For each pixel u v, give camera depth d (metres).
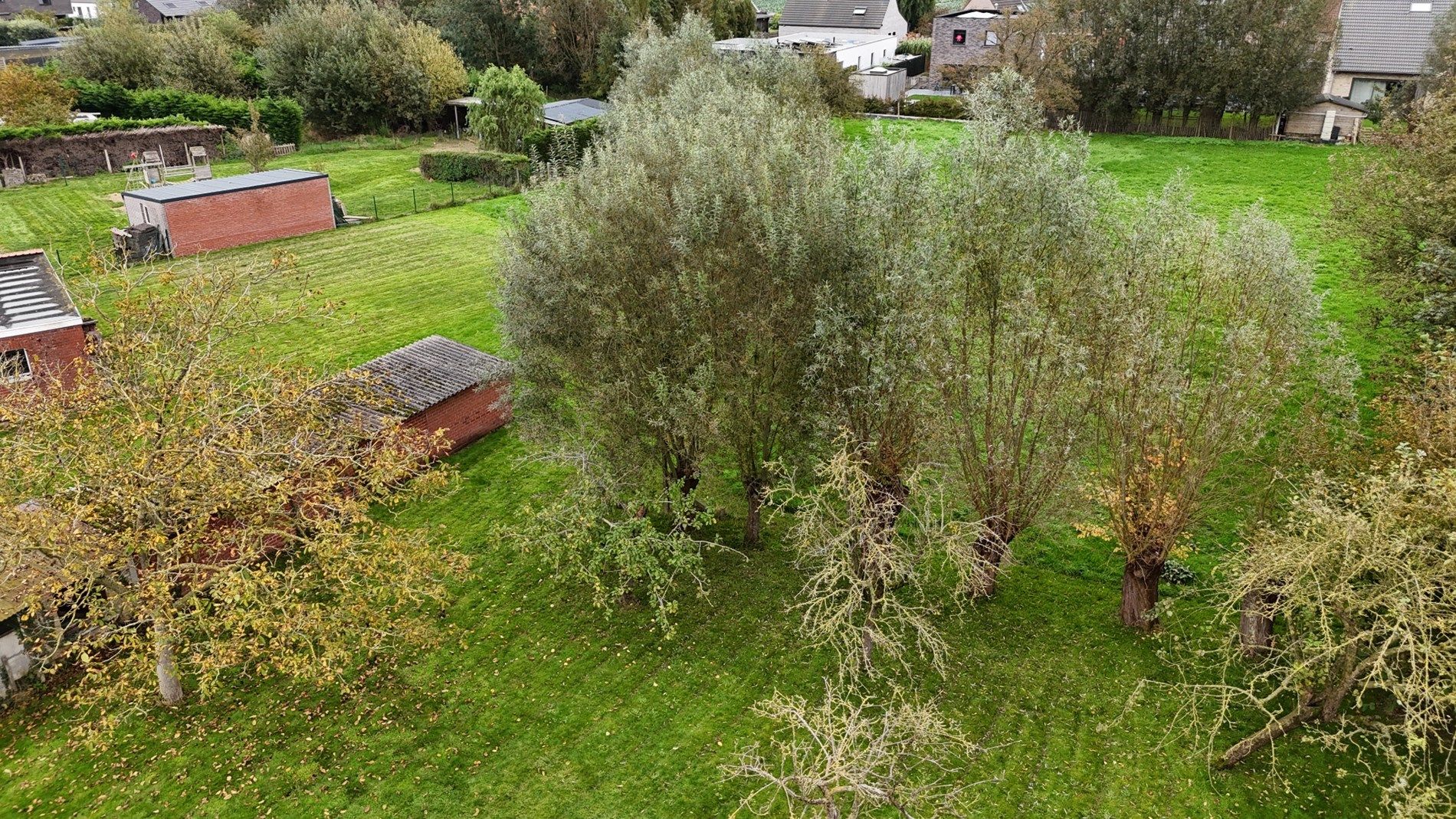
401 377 25.33
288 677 18.03
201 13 82.06
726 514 23.38
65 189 49.91
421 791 15.29
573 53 78.06
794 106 33.41
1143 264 17.02
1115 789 15.09
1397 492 12.93
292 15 65.25
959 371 17.78
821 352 17.84
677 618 19.48
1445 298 19.31
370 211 47.72
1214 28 49.97
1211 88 50.78
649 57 41.38
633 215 19.16
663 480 21.86
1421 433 15.40
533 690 17.56
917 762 15.66
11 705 17.22
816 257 18.12
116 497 14.85
